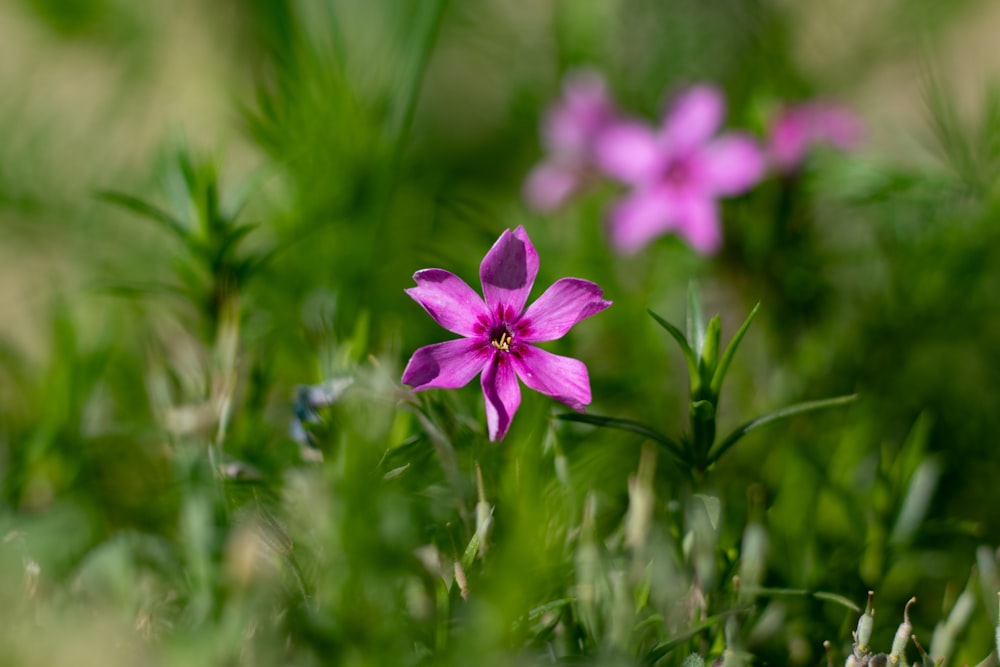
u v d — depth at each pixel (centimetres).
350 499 28
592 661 28
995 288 35
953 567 32
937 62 38
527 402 30
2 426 33
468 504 29
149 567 30
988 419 34
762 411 34
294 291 34
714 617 28
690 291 29
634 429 29
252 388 31
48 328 34
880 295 35
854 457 32
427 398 29
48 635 29
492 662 27
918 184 35
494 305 29
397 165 35
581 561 29
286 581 28
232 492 29
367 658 28
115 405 33
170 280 35
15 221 35
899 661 28
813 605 30
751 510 31
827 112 36
